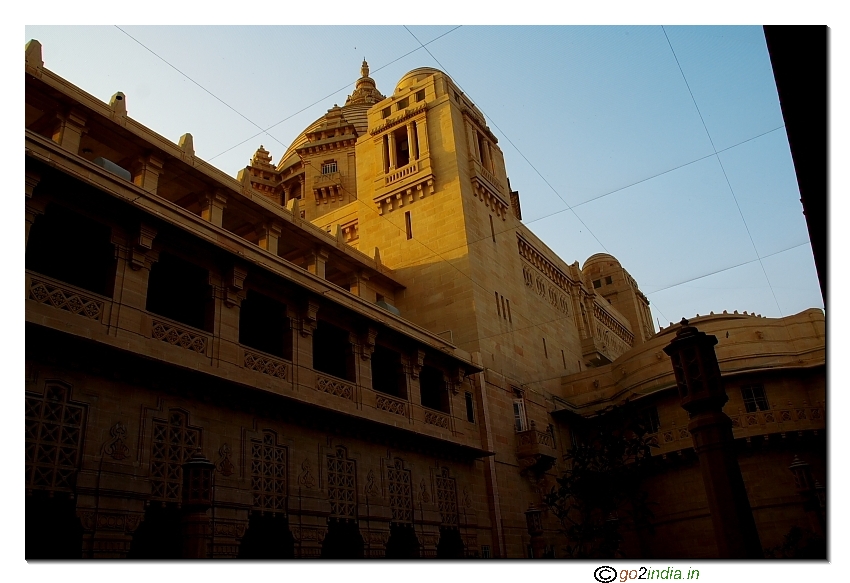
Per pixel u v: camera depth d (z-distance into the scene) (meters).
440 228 37.72
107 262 18.53
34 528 16.83
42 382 15.59
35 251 19.70
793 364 32.56
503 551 29.41
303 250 32.88
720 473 13.59
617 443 29.19
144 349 18.12
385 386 28.81
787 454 31.08
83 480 15.64
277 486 20.59
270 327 24.52
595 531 27.83
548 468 34.56
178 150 26.45
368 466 24.41
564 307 49.72
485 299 36.38
